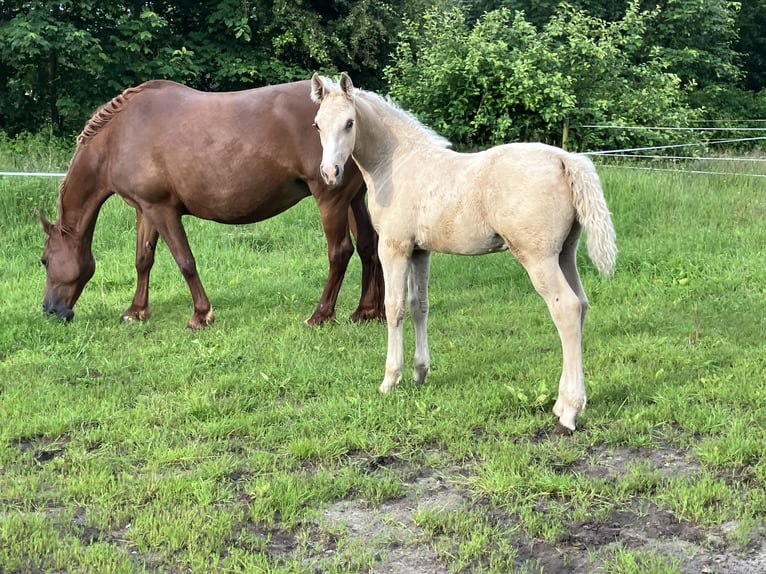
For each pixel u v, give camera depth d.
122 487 3.51
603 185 9.91
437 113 13.12
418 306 4.68
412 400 4.50
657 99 13.79
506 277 7.98
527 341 5.75
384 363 5.30
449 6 19.27
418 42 15.76
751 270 7.43
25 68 16.45
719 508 3.17
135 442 4.11
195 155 6.18
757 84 25.25
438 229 4.23
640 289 7.20
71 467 3.79
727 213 9.25
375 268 6.55
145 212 6.56
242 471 3.74
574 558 2.91
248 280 8.45
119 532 3.21
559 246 3.90
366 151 4.50
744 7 23.45
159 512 3.31
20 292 7.99
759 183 10.37
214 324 6.60
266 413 4.45
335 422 4.25
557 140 13.18
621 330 5.94
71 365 5.50
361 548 2.99
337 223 6.22
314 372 5.12
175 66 15.94
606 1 19.34
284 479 3.54
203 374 5.22
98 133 6.66
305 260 9.27
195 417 4.41
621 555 2.85
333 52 17.55
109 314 7.19
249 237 10.15
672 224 9.12
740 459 3.59
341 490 3.47
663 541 3.00
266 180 6.21
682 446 3.83
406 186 4.36
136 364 5.50
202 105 6.30
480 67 12.67
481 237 4.09
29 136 14.28
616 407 4.32
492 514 3.25
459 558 2.92
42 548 3.04
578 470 3.63
